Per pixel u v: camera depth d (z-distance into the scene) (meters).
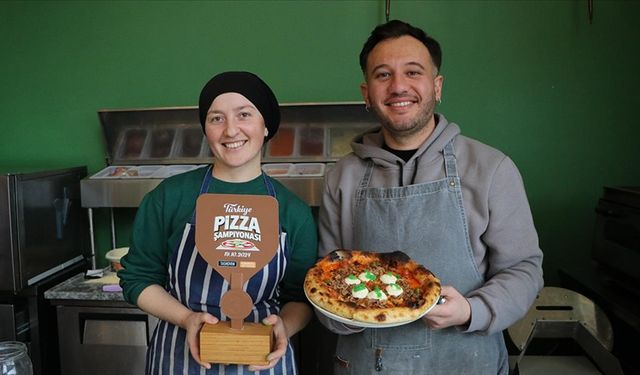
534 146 2.39
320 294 0.98
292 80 2.50
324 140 2.35
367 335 1.22
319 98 2.49
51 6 2.59
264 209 1.02
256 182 1.20
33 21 2.62
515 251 1.16
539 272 1.17
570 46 2.33
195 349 1.02
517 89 2.38
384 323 0.92
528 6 2.33
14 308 2.02
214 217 1.02
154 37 2.55
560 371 1.69
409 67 1.17
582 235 2.40
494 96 2.39
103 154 2.64
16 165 2.68
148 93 2.59
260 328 1.02
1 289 1.98
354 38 2.44
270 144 2.39
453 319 1.04
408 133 1.23
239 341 0.98
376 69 1.20
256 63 2.51
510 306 1.08
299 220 1.21
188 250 1.14
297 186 2.19
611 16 2.30
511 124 2.39
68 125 2.65
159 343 1.17
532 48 2.35
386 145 1.32
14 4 2.62
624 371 1.73
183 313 1.08
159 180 2.27
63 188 2.33
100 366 2.06
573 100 2.35
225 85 1.10
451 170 1.20
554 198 2.40
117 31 2.57
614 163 2.36
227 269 1.02
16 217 1.97
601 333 1.73
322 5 2.45
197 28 2.52
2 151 2.70
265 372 1.13
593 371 1.69
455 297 1.05
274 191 1.21
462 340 1.17
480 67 2.38
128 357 2.04
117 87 2.60
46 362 2.12
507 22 2.35
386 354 1.20
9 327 2.01
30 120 2.67
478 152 1.21
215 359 0.99
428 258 1.18
